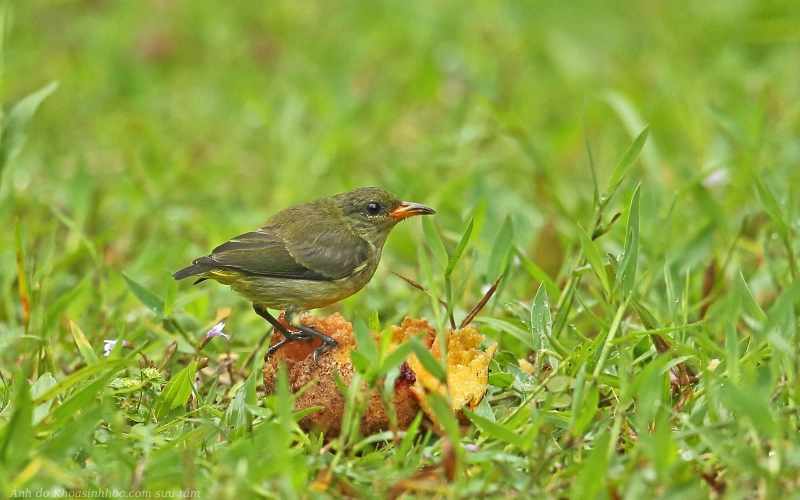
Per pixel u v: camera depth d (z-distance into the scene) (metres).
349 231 10.88
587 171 16.73
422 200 14.70
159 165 15.66
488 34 21.70
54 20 23.44
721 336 10.16
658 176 13.62
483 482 7.15
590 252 8.88
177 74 21.25
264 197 15.91
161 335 10.05
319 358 8.57
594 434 7.77
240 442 7.35
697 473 7.21
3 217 12.77
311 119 18.39
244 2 24.22
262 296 10.28
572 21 23.03
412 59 21.12
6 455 7.10
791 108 16.81
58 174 15.09
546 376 8.77
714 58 20.17
